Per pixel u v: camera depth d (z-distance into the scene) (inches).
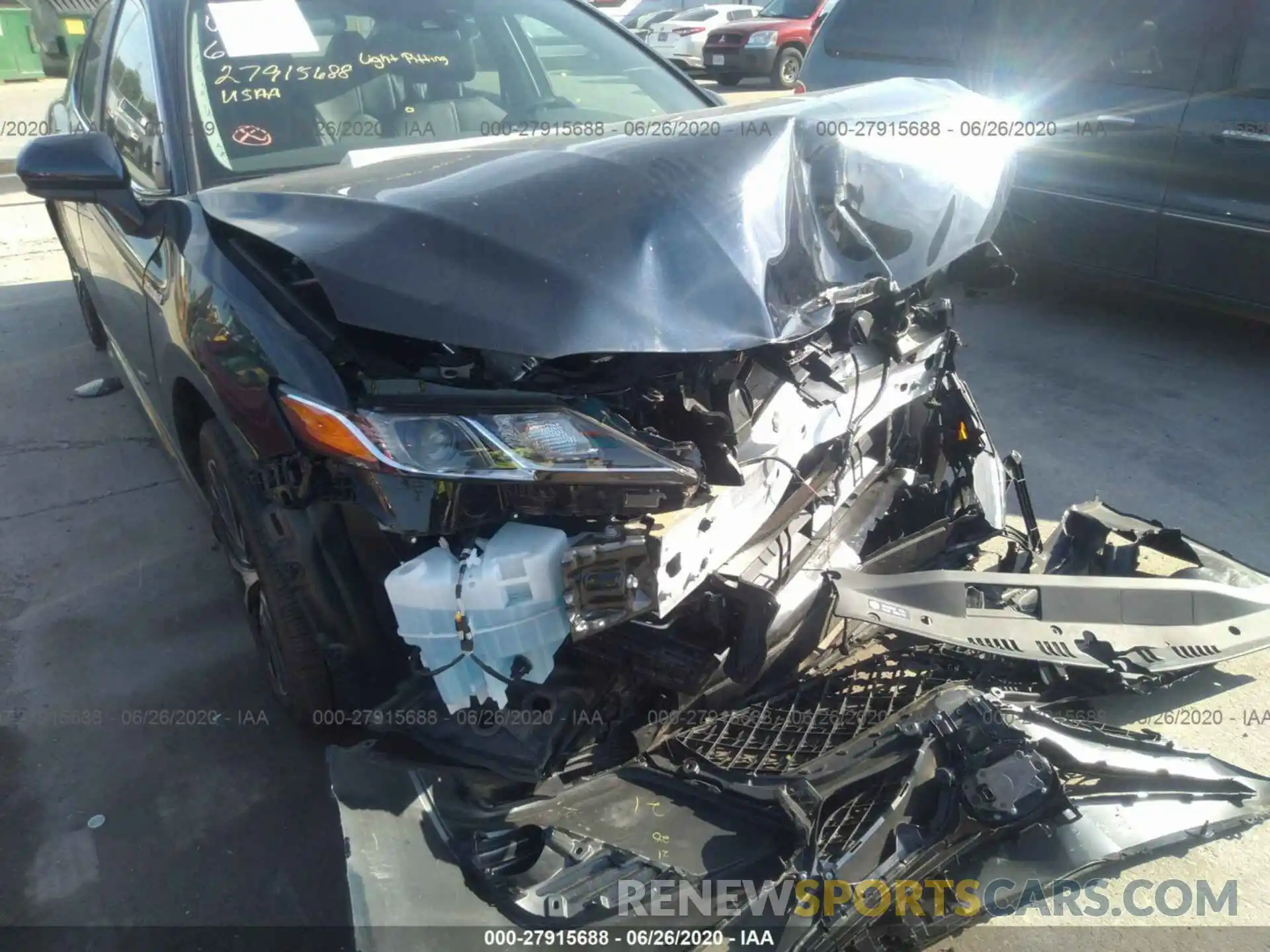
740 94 593.0
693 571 78.3
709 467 78.2
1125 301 241.1
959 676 96.9
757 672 81.4
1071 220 219.3
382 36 129.6
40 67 569.6
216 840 98.0
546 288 73.9
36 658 124.6
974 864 74.1
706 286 76.9
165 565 143.4
